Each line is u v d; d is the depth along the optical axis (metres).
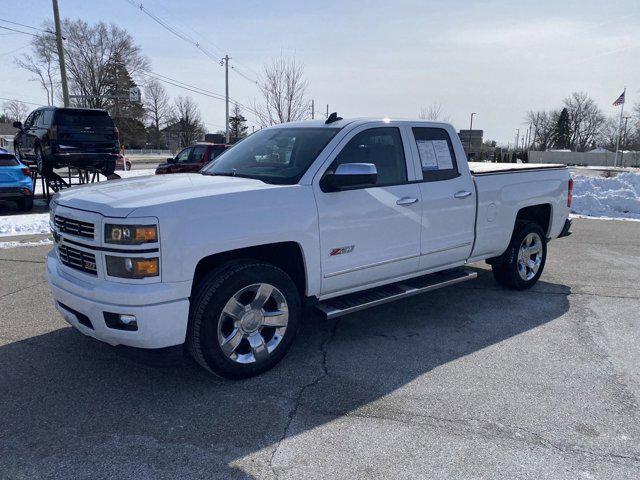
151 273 3.30
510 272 6.02
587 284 6.55
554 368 4.09
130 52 65.00
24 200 12.76
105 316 3.40
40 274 6.70
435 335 4.78
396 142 4.68
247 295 3.80
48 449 2.97
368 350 4.42
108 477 2.74
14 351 4.33
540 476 2.76
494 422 3.29
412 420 3.31
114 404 3.48
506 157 62.12
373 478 2.74
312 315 5.30
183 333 3.44
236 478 2.74
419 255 4.82
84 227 3.51
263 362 3.89
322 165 4.11
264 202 3.72
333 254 4.15
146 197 3.47
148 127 94.50
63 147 13.80
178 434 3.13
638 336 4.79
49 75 61.22
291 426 3.23
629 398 3.61
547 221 6.44
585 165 78.00
